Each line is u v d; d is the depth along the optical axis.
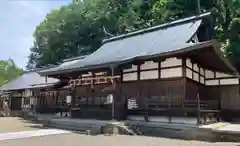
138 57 13.31
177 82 12.97
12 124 18.80
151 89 14.07
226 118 15.29
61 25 46.50
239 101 15.02
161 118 13.03
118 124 13.14
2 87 33.91
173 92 13.05
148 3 37.44
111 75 15.97
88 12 44.34
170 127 12.07
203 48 11.55
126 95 15.22
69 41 46.44
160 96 13.58
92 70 16.64
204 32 16.16
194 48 11.30
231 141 10.02
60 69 18.30
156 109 13.31
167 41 15.34
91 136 12.02
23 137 11.22
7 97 32.78
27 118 25.16
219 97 15.80
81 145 9.17
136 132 12.84
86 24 43.38
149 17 35.09
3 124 18.75
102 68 15.59
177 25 17.09
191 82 13.75
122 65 14.98
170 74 13.37
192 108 11.91
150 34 18.42
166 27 17.78
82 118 16.91
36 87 24.95
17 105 31.12
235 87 15.28
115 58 15.73
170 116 12.65
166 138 11.29
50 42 47.72
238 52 19.39
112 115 14.50
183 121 12.14
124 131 12.77
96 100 16.75
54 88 22.28
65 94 20.98
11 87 31.62
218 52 12.25
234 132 9.91
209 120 13.60
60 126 17.17
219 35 22.98
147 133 12.82
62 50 47.75
